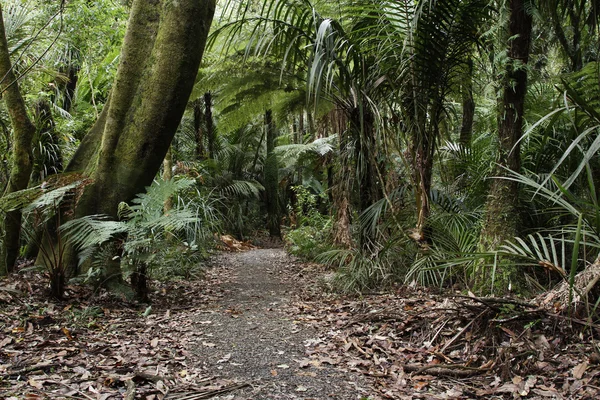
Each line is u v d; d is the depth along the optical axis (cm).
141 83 433
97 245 414
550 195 270
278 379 241
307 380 241
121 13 657
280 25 445
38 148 561
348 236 620
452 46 440
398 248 497
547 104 520
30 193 357
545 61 597
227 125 743
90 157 462
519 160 397
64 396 207
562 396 213
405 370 256
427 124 473
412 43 441
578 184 429
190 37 422
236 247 1074
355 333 319
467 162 522
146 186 442
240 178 1381
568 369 236
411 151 466
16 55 508
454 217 463
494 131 517
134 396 210
